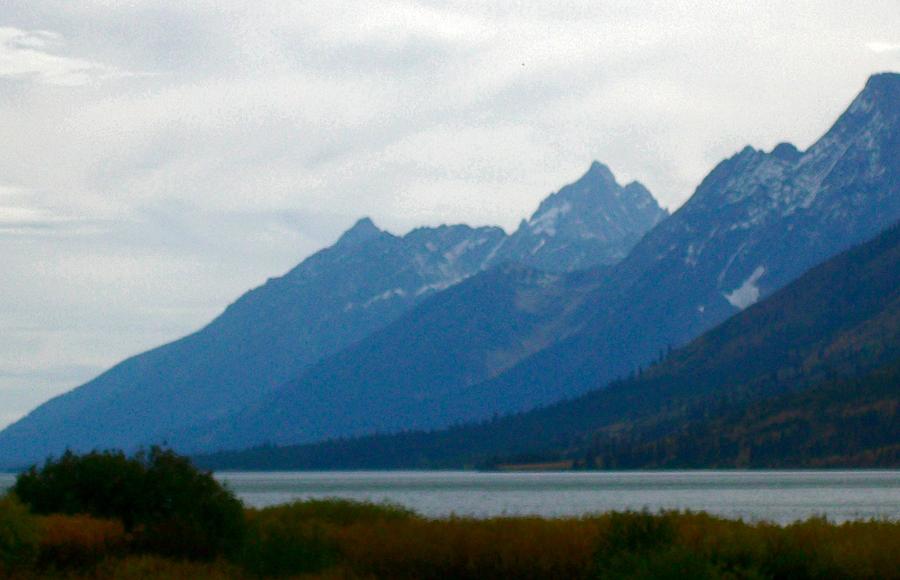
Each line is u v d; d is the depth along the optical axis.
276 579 74.62
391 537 80.88
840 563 71.25
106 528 84.88
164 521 85.19
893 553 71.94
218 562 80.12
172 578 72.06
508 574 74.88
